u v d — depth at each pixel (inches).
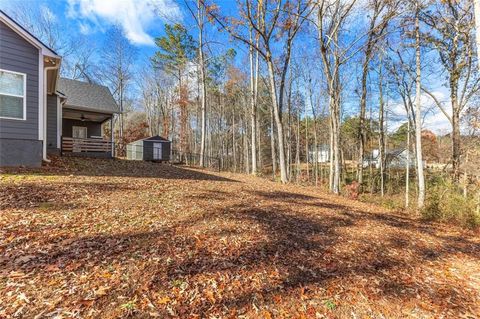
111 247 142.6
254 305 109.2
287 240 181.0
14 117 326.3
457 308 123.4
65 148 548.4
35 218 172.1
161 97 1525.6
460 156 502.3
